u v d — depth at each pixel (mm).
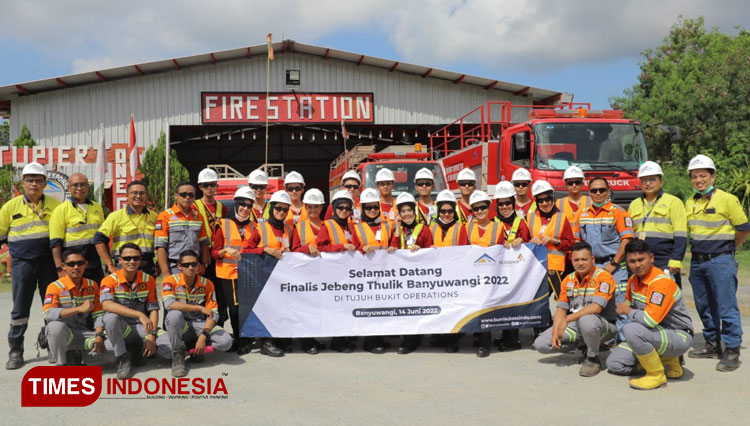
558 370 6297
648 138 26047
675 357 5797
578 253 6258
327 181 40250
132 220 7043
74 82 25750
